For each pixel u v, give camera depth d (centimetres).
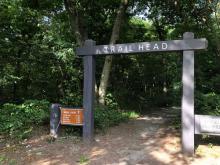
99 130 988
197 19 1314
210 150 766
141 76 1967
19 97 1501
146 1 1576
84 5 1466
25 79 1525
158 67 2025
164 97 2012
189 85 746
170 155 739
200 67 1208
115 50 832
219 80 1177
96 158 727
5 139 867
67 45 1424
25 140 862
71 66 1504
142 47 798
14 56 1436
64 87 1547
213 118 743
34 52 1452
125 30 1727
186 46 745
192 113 744
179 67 1217
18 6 1442
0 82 1330
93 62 874
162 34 1959
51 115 907
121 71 1789
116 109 1367
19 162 707
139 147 811
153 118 1319
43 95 1525
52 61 1493
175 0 1292
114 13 1584
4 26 1390
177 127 1029
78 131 940
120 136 934
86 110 869
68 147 812
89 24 1559
